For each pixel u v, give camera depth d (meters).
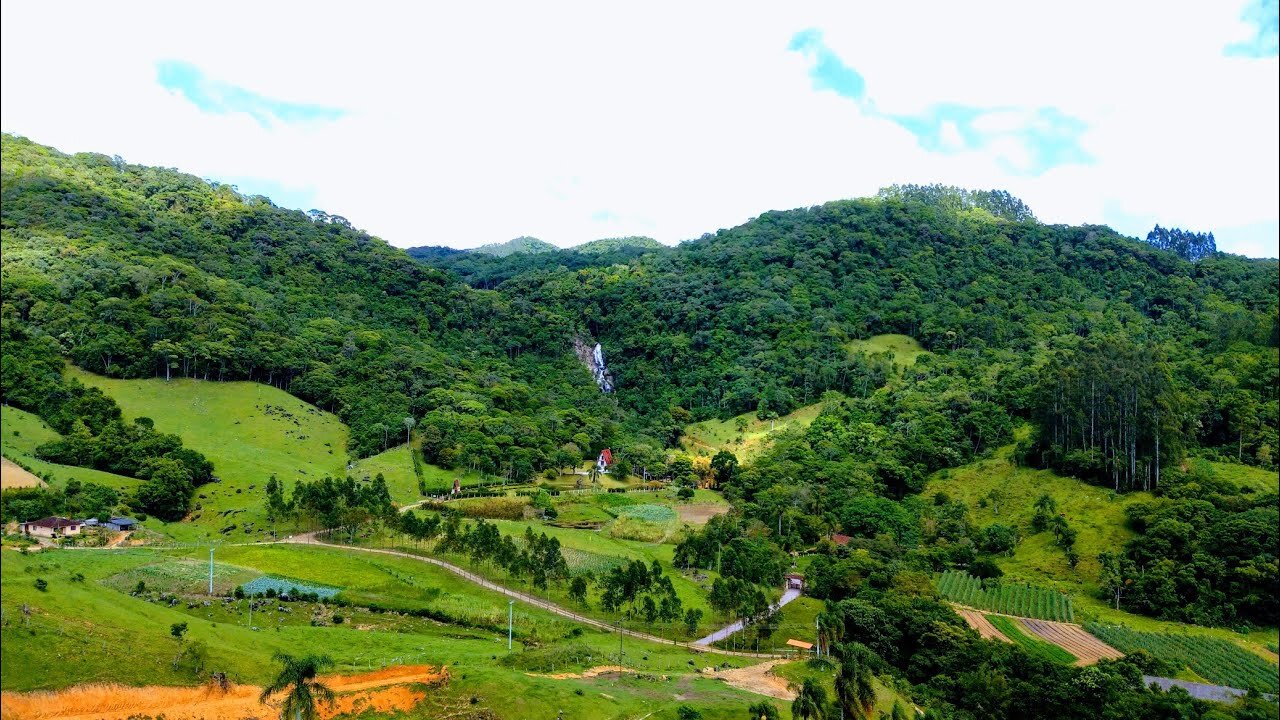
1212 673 128.62
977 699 118.69
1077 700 114.12
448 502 197.50
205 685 89.62
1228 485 181.88
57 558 125.62
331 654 105.19
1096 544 179.38
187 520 173.50
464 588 146.12
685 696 100.50
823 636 126.38
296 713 78.62
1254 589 153.00
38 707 79.69
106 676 85.44
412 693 93.50
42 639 86.75
